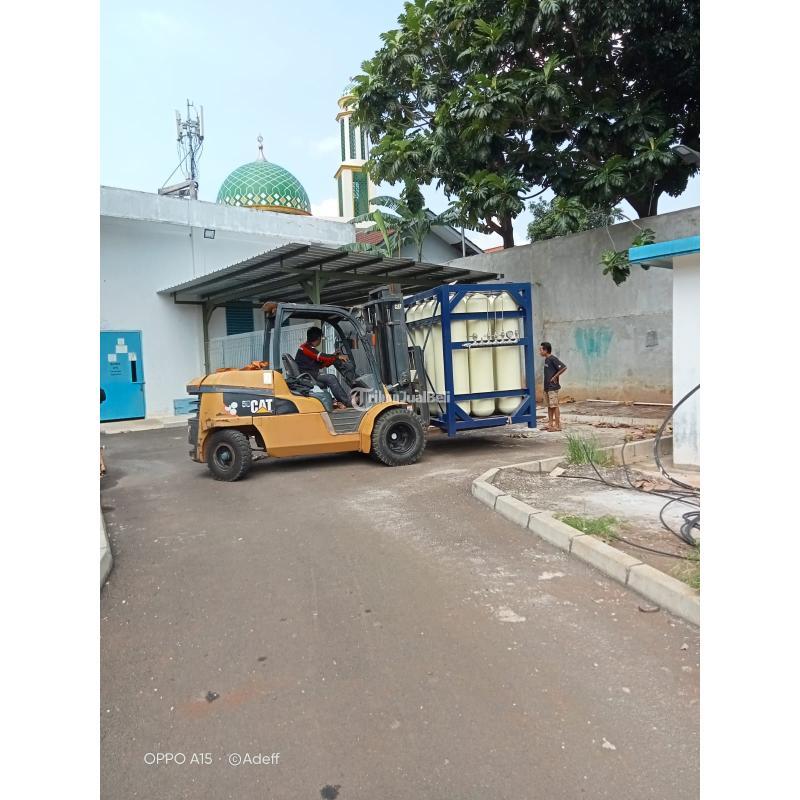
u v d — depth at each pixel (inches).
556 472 301.6
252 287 616.7
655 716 111.6
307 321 382.9
